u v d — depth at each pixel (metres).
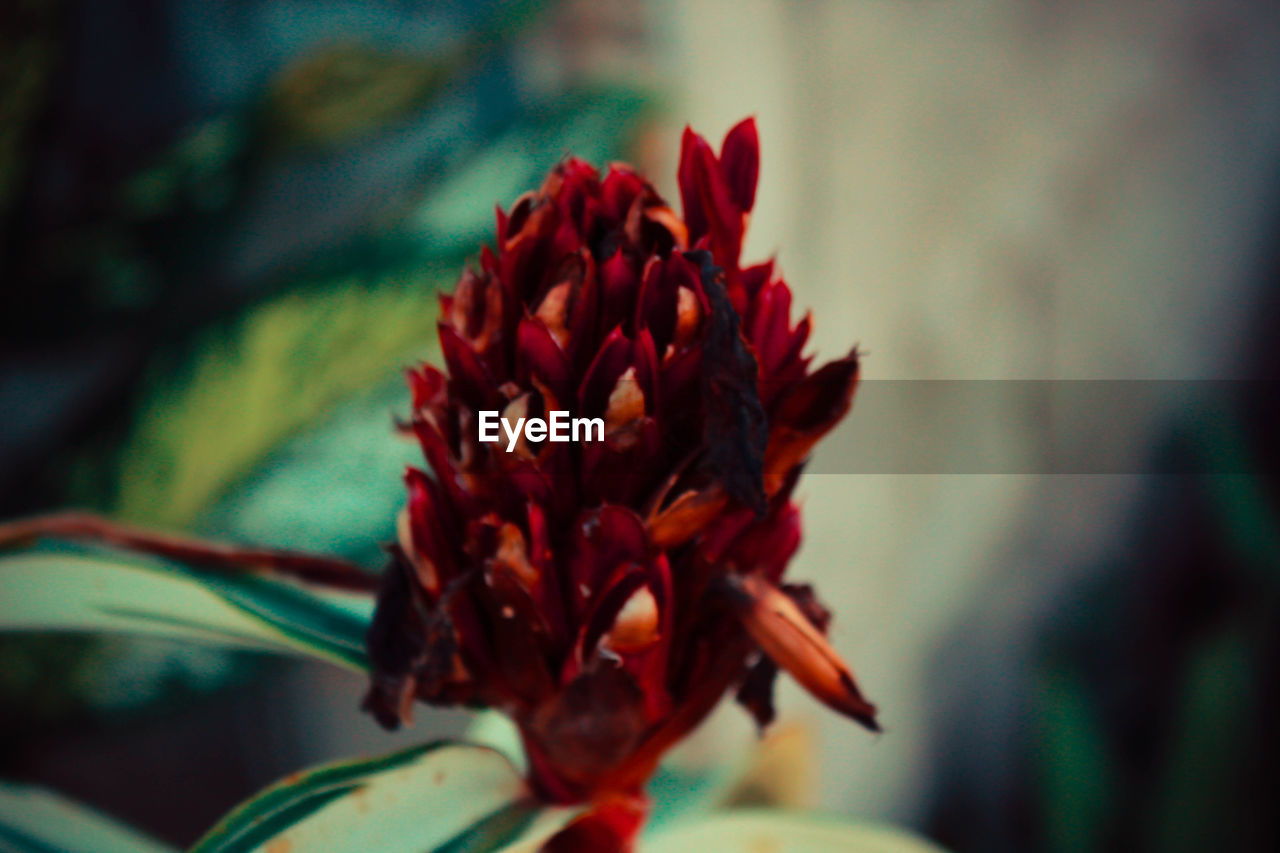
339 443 0.86
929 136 0.85
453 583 0.28
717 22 0.91
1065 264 0.84
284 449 0.86
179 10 1.24
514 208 0.29
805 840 0.35
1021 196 0.84
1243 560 0.82
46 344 1.06
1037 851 0.88
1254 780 0.77
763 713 0.30
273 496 0.83
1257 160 0.80
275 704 1.33
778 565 0.30
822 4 0.86
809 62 0.87
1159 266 0.83
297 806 0.29
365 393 0.87
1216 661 0.79
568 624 0.29
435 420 0.29
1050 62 0.82
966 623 0.90
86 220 1.04
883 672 0.90
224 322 0.94
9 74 0.90
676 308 0.28
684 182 0.29
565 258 0.28
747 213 0.29
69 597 0.33
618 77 1.02
